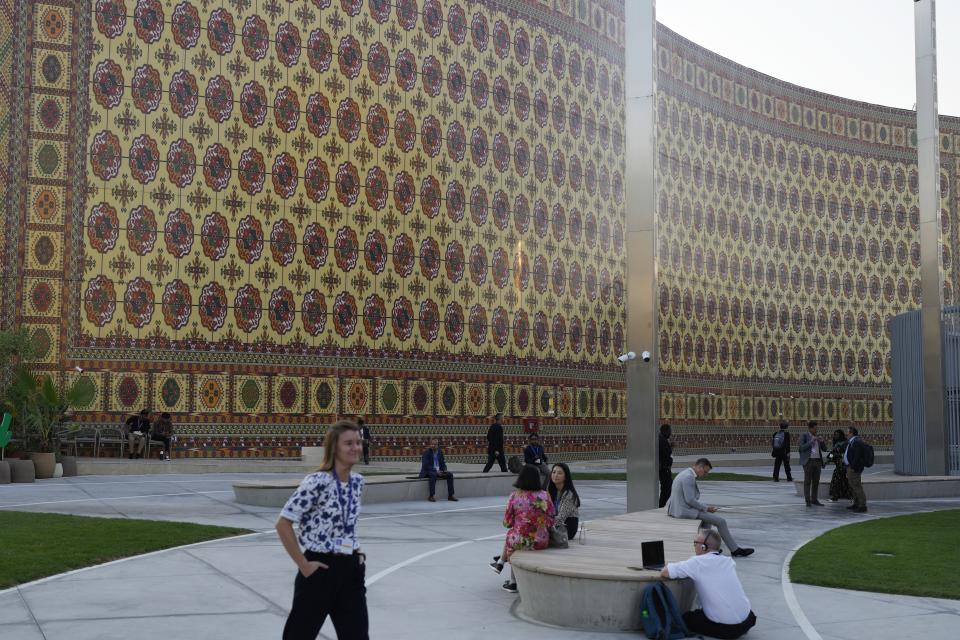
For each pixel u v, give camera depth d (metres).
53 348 24.47
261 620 7.27
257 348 26.34
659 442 16.77
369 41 28.86
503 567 9.43
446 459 29.09
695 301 37.34
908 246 44.81
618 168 35.50
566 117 33.66
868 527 14.12
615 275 34.91
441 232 29.72
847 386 42.47
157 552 10.48
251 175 26.73
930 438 24.17
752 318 39.50
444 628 7.26
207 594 8.20
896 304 44.22
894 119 44.81
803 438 18.98
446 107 30.22
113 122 25.48
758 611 8.05
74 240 24.89
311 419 26.84
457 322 29.80
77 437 24.19
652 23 15.10
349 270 27.88
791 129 41.78
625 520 11.48
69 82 25.30
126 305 25.11
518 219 31.72
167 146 25.89
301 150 27.47
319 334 27.23
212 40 26.62
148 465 22.66
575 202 33.66
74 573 9.09
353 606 4.95
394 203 28.86
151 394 25.08
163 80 26.02
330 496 4.93
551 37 33.44
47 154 24.95
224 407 25.78
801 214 41.72
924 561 10.62
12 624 6.99
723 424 38.00
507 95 31.81
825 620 7.69
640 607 7.25
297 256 27.12
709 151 38.56
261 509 15.30
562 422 32.34
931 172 24.61
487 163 31.05
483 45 31.31
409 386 28.58
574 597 7.39
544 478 15.91
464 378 29.77
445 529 13.44
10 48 25.03
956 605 8.29
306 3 27.95
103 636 6.68
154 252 25.48
